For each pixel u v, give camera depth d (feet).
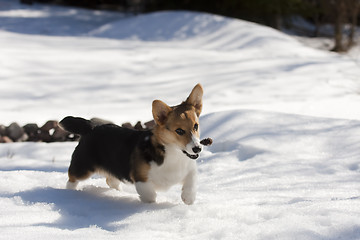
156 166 14.25
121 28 71.15
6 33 63.36
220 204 14.15
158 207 14.19
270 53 59.31
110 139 15.67
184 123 13.61
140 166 14.33
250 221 12.33
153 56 53.52
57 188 16.35
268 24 85.30
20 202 14.21
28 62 47.57
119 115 33.12
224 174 19.20
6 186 16.01
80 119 16.71
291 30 90.02
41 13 91.35
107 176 16.67
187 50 57.06
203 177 18.95
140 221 12.70
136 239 11.02
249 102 36.35
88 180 18.57
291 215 12.20
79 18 89.20
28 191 15.38
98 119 17.12
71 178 16.65
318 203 13.16
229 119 25.14
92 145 16.10
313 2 86.22
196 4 86.02
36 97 38.78
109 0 108.37
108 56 52.34
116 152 15.31
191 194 14.46
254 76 44.98
